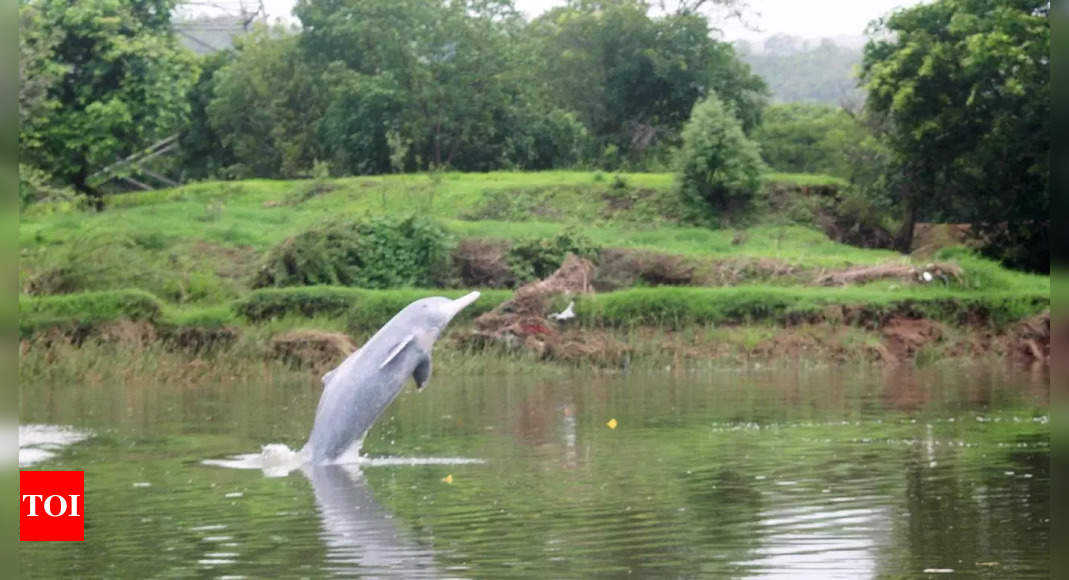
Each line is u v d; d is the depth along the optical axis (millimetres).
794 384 25766
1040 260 44000
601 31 65500
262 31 69312
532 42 63688
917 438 16266
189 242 41031
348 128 58312
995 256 44531
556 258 39281
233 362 30281
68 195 45312
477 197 47812
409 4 58688
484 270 40000
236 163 68500
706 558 9500
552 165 61250
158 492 13070
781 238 44125
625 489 12719
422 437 17406
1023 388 23953
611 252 39844
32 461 15445
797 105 75062
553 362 31062
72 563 9828
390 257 39250
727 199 46594
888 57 46562
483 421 19406
